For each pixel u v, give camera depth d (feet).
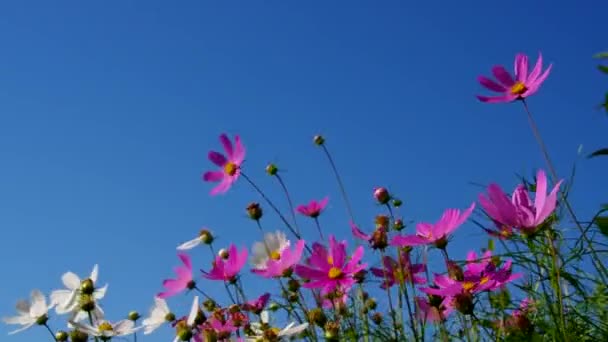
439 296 3.17
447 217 3.02
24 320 3.92
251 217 4.15
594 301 3.16
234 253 3.91
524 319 3.03
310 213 4.20
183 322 3.74
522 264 3.14
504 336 3.07
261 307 3.94
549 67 3.35
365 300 4.08
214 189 4.52
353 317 3.94
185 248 4.32
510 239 3.27
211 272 3.92
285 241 4.14
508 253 3.08
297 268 3.50
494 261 3.25
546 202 2.71
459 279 3.02
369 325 3.77
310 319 3.59
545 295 3.06
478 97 3.50
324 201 4.18
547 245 3.16
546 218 2.77
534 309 3.28
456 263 3.03
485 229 3.29
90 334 3.70
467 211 3.00
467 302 2.91
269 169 4.37
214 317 3.81
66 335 3.90
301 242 3.66
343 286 3.63
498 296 3.36
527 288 3.22
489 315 3.36
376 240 3.48
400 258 3.40
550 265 3.19
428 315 3.38
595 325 3.12
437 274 3.12
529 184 3.47
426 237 3.05
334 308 3.87
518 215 2.75
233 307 3.84
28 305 3.95
